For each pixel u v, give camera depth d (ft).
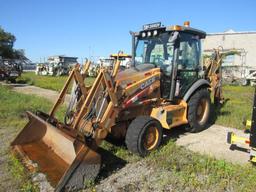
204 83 21.02
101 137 13.66
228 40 104.94
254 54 100.22
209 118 24.44
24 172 12.87
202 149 17.19
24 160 13.85
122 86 15.58
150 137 15.74
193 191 11.90
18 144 15.47
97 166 12.08
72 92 15.30
